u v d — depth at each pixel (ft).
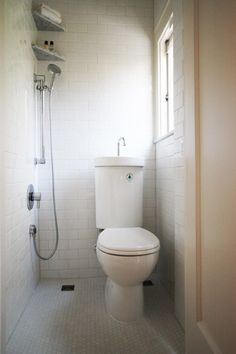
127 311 4.61
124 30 6.86
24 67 5.36
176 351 3.85
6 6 4.19
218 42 1.81
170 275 5.59
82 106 6.74
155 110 6.88
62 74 6.68
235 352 1.61
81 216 6.70
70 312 4.92
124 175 5.91
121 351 3.87
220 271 1.82
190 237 2.38
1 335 2.96
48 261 6.61
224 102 1.73
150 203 6.91
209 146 1.99
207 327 2.06
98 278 6.60
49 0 6.63
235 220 1.61
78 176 6.71
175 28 4.95
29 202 5.57
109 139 6.81
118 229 5.43
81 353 3.82
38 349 3.90
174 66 5.03
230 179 1.66
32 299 5.44
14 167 4.53
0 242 2.93
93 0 6.79
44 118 6.60
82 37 6.75
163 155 6.23
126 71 6.87
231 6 1.62
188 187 2.41
